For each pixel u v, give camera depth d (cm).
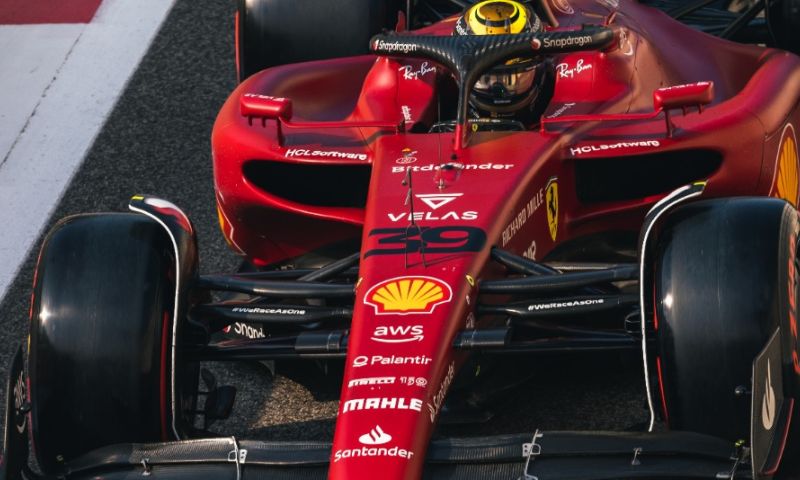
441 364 1596
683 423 1630
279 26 2844
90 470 1652
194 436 1841
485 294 1761
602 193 2273
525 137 2077
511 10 2195
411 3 2814
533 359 2034
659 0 3064
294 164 2311
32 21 3706
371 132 2216
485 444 1544
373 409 1521
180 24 3659
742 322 1590
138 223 1792
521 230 1923
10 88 3412
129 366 1688
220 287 1859
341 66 2662
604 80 2280
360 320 1656
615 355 2145
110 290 1711
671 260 1658
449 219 1834
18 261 2734
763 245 1631
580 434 1559
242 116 2342
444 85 2380
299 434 2103
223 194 2311
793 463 1759
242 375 2288
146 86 3378
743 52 2578
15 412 1606
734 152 2158
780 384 1605
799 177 2394
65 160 3089
